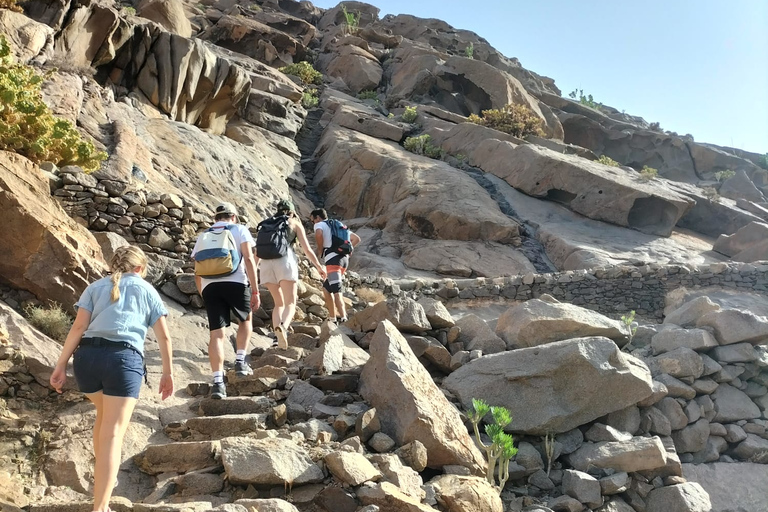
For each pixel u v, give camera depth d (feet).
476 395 20.83
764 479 22.56
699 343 25.27
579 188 77.10
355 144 85.76
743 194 117.08
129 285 13.25
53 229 22.65
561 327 23.95
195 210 29.43
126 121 48.19
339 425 16.96
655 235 74.38
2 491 13.51
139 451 15.98
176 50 60.49
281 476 13.83
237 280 19.42
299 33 154.61
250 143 76.54
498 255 64.80
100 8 52.42
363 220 73.72
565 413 20.11
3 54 29.35
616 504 18.75
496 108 117.39
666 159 136.87
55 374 12.25
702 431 23.36
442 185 74.49
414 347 22.79
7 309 19.43
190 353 22.48
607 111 181.47
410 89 121.29
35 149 26.50
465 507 14.57
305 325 26.71
